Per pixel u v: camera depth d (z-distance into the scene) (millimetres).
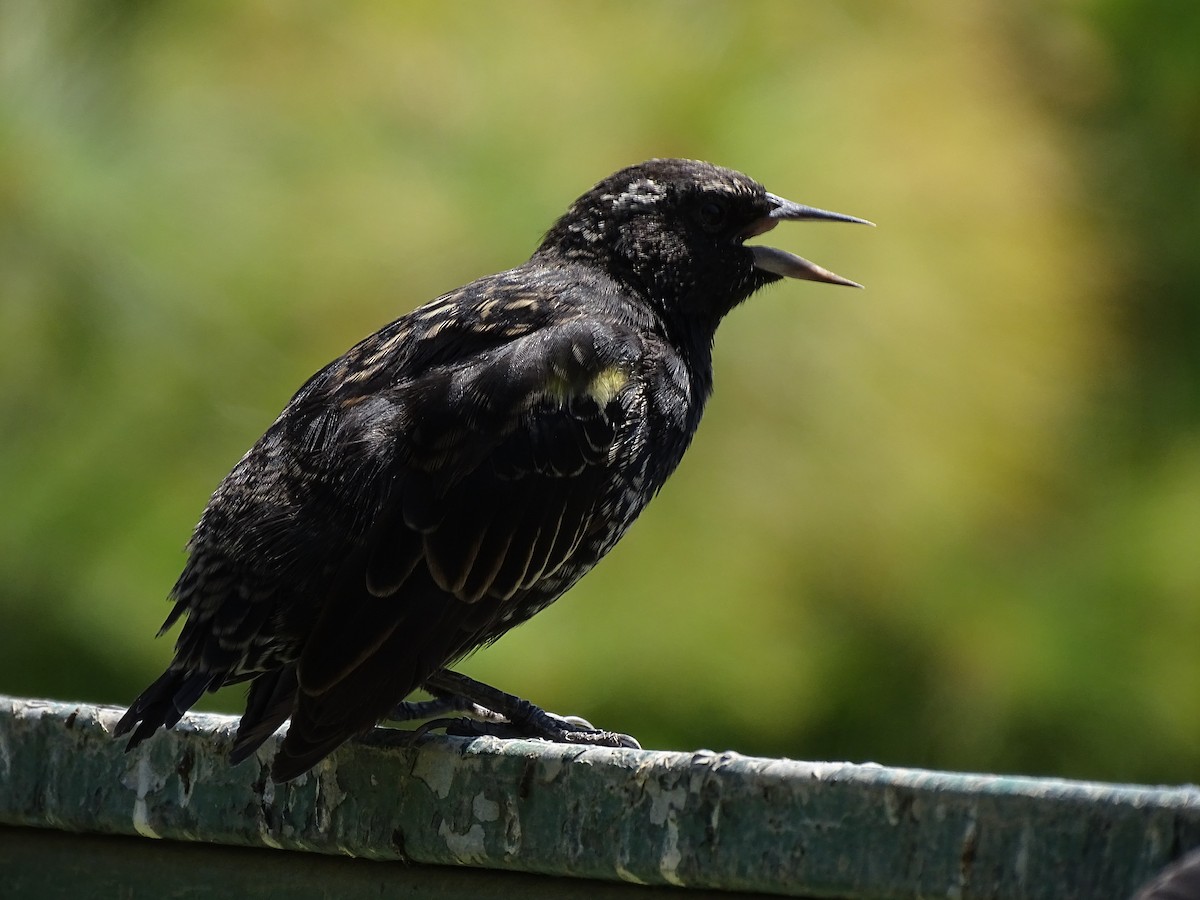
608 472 7875
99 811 6562
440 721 7824
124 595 10352
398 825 6172
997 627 10734
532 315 8031
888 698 10734
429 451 7328
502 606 7559
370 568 7035
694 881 5652
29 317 10438
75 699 10438
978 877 5211
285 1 10922
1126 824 5047
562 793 5891
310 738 6273
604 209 8906
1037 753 11070
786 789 5508
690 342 8906
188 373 10422
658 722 10352
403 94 10773
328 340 10359
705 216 8906
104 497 10398
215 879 6543
